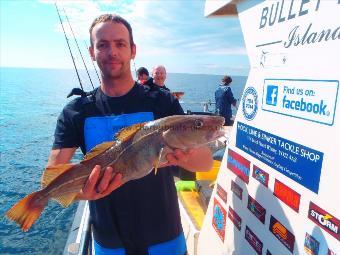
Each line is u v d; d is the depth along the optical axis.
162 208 0.89
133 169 0.78
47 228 4.38
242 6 0.91
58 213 4.71
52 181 0.80
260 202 0.80
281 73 0.72
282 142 0.71
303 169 0.64
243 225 0.89
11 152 9.28
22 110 20.30
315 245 0.61
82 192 0.76
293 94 0.68
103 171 0.78
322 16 0.60
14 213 0.78
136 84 0.92
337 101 0.56
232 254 0.94
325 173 0.58
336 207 0.56
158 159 0.77
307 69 0.63
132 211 0.88
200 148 0.85
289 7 0.69
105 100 0.90
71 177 0.80
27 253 3.91
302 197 0.65
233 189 0.96
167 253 0.91
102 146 0.80
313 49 0.62
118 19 0.86
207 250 1.12
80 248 0.90
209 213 1.13
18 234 4.29
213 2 1.11
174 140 0.76
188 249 1.28
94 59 0.91
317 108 0.61
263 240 0.79
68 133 0.91
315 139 0.61
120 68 0.86
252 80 0.86
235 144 0.96
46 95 34.69
